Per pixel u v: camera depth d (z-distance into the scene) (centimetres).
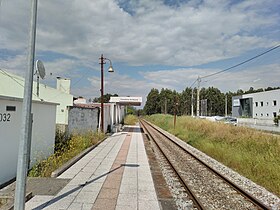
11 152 818
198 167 1184
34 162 975
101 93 2350
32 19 466
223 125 2383
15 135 839
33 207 558
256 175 1041
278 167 1041
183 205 659
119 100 3544
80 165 1019
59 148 1288
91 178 820
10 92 1633
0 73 1627
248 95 6075
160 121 5144
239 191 814
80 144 1415
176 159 1366
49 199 610
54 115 1222
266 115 5425
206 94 10344
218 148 1598
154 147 1784
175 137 2625
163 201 652
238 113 6550
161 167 1134
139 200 630
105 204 593
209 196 768
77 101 3547
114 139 2033
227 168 1195
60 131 1450
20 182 459
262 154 1314
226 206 691
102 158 1188
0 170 756
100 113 2319
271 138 1569
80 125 1775
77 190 688
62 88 2614
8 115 794
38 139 1025
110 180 803
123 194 670
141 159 1190
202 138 2159
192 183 901
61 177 820
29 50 466
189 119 3478
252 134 1752
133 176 863
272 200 767
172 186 831
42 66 1059
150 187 742
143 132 2841
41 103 1053
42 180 773
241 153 1404
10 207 523
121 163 1081
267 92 5412
